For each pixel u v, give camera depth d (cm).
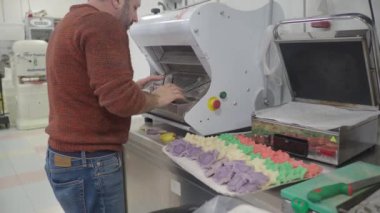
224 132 161
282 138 138
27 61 528
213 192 121
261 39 164
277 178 110
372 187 100
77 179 129
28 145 460
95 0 127
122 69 114
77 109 123
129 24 139
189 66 179
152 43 177
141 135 171
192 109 151
